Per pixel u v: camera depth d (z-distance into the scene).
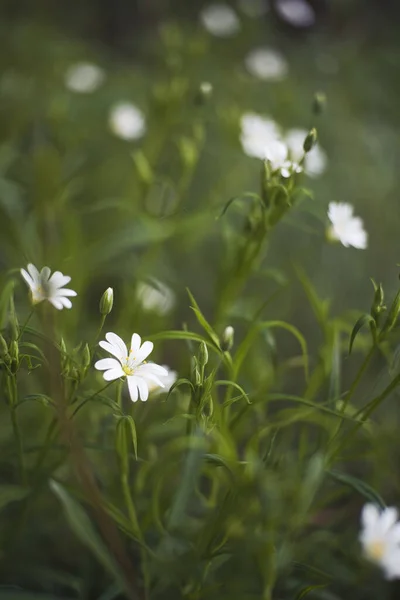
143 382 0.55
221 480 0.62
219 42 1.14
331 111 1.02
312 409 0.60
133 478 0.66
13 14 1.28
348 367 0.76
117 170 0.86
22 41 1.04
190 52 0.87
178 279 0.80
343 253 0.84
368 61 1.18
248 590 0.60
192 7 1.34
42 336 0.56
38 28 1.11
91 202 0.84
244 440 0.68
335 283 0.83
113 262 0.78
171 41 0.82
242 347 0.58
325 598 0.62
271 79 0.99
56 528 0.66
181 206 0.78
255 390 0.65
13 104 0.90
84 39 1.27
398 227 0.88
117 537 0.60
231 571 0.60
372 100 1.11
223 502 0.57
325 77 1.14
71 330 0.69
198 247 0.82
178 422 0.64
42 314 0.59
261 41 1.20
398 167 0.96
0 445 0.65
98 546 0.58
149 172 0.71
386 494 0.69
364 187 0.91
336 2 1.33
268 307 0.81
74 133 0.87
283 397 0.57
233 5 1.27
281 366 0.65
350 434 0.58
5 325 0.59
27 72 1.00
